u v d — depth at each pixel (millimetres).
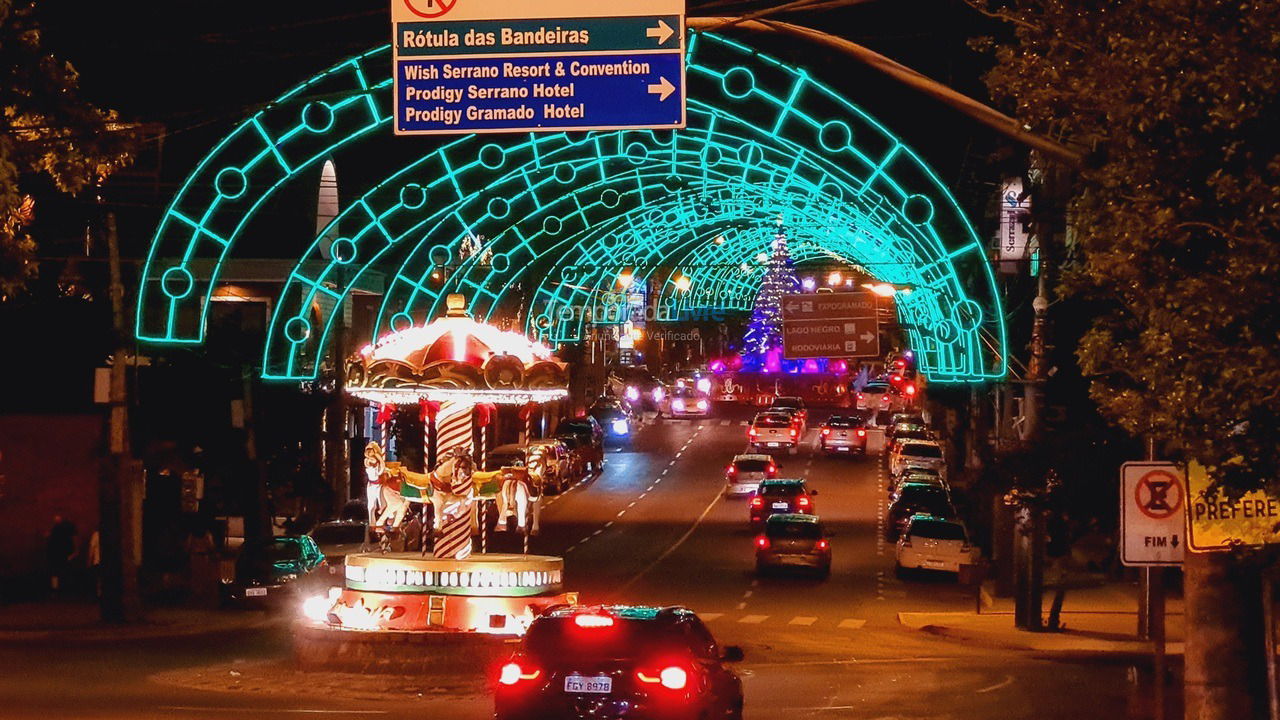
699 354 167000
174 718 20156
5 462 44750
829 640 35062
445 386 26922
